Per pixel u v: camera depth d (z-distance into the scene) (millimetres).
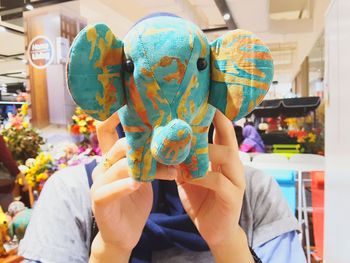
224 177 512
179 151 379
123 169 503
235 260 579
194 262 689
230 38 452
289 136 3797
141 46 407
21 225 1514
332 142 1700
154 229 698
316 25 4914
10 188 1968
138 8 4871
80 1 4176
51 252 690
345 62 1439
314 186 2453
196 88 422
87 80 424
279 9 6531
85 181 778
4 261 1374
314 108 3668
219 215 551
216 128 534
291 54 9414
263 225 757
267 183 815
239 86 446
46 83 3330
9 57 7227
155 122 414
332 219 1684
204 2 5234
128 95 432
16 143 2184
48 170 2027
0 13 4207
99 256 577
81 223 733
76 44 411
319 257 2342
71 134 2586
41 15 3383
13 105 5336
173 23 427
